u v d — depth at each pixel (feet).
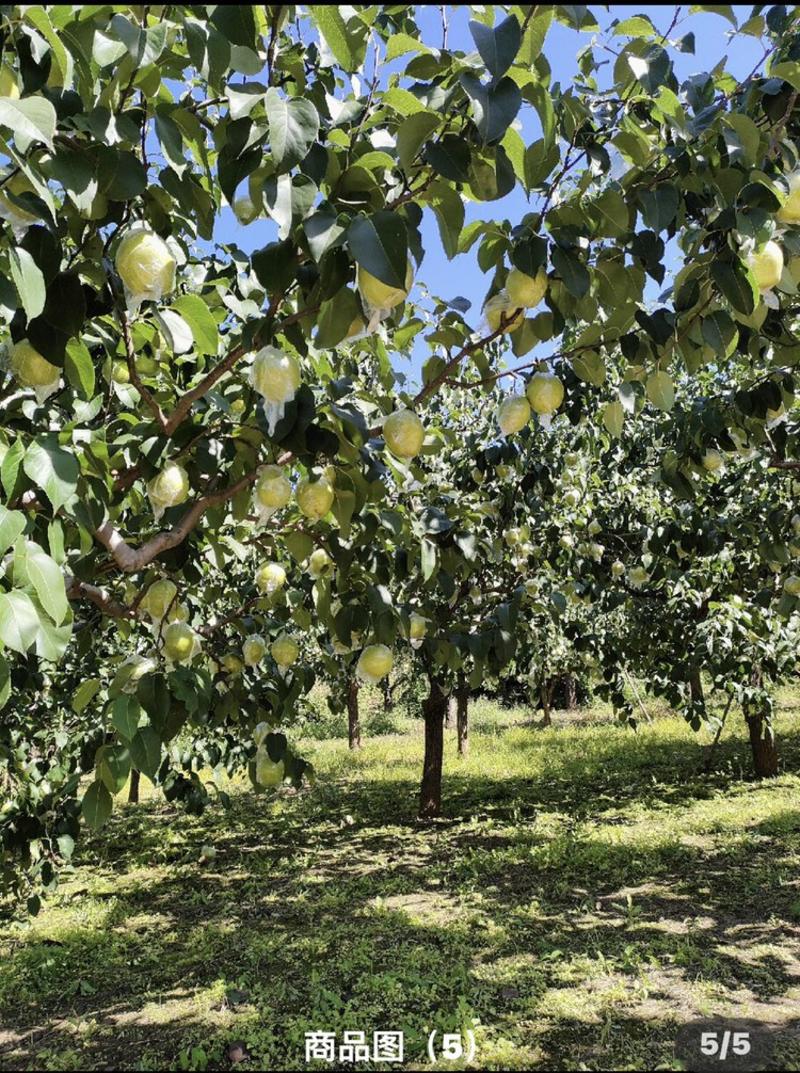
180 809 30.04
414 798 29.73
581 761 34.55
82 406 5.40
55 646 3.70
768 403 7.54
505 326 5.32
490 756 39.09
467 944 14.29
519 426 5.74
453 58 4.19
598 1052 10.28
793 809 22.04
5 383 5.06
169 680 5.15
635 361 5.95
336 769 38.73
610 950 13.61
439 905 16.76
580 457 18.60
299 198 3.76
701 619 21.90
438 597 13.11
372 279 3.98
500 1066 10.09
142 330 6.27
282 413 4.89
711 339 5.43
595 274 5.30
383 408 7.54
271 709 8.76
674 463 9.09
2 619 3.35
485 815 25.85
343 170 4.09
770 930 14.01
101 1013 12.75
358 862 21.01
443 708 26.89
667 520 15.06
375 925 15.66
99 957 15.08
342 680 21.06
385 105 4.42
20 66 3.54
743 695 24.31
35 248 3.77
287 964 14.10
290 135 3.49
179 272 7.23
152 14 3.80
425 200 4.38
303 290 4.58
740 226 4.58
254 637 8.11
